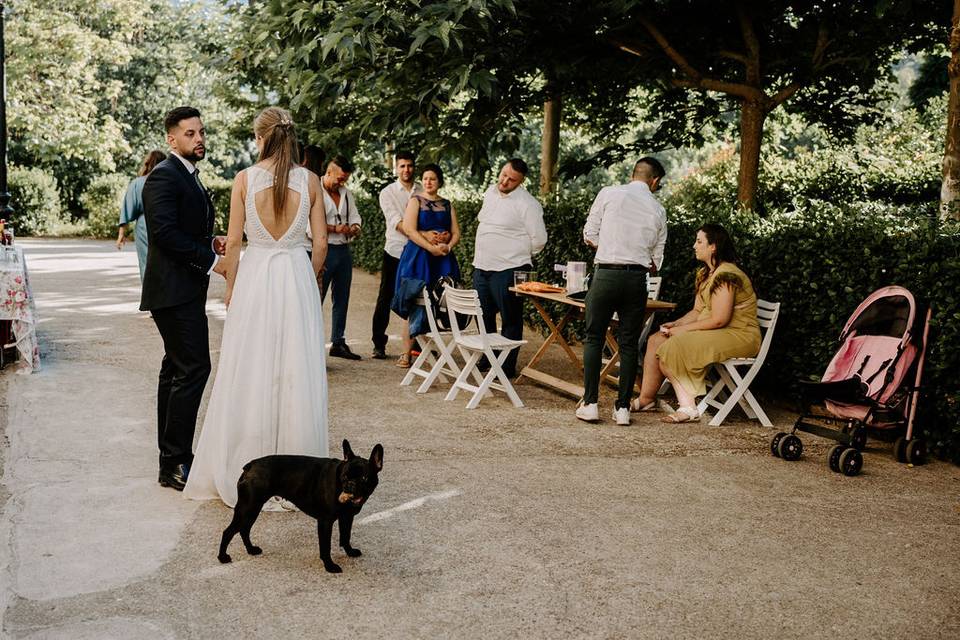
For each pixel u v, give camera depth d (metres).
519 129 11.45
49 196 25.97
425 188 8.00
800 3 10.18
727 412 6.57
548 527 4.40
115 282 13.95
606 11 9.20
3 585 3.58
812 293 6.68
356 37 7.81
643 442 6.05
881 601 3.68
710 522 4.54
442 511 4.58
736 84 10.31
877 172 15.34
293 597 3.56
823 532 4.45
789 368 7.02
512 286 7.89
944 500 5.01
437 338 7.27
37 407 6.33
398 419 6.42
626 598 3.64
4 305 7.21
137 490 4.71
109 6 28.95
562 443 5.95
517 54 9.70
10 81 26.12
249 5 11.34
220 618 3.37
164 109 33.53
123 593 3.54
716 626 3.43
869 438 6.30
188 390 4.72
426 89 8.94
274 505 4.49
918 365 5.64
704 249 6.71
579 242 9.82
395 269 8.54
